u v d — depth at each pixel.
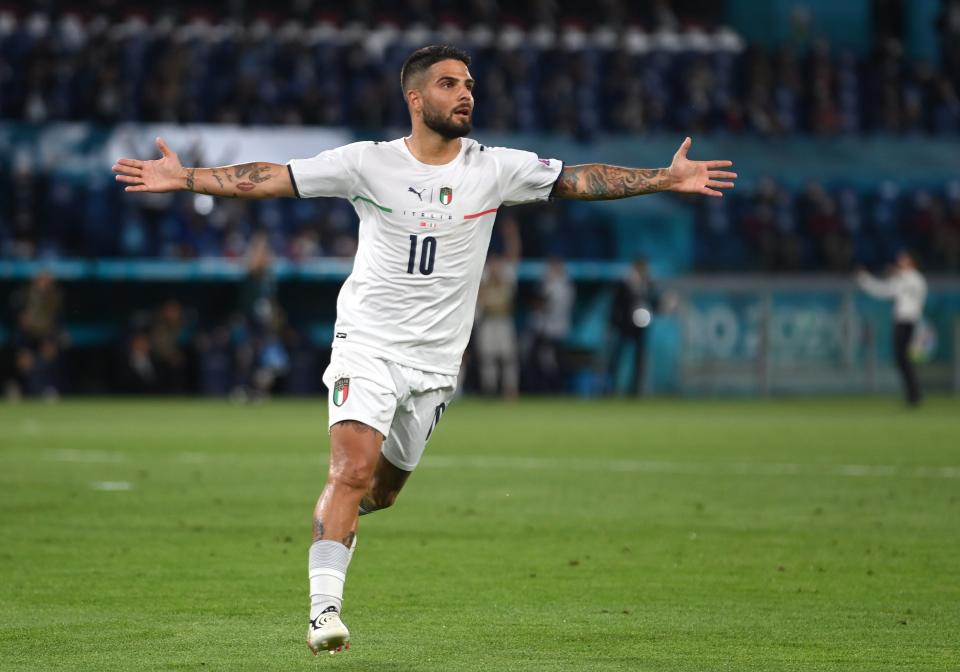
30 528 33.06
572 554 29.72
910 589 25.88
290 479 44.16
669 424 72.50
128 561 28.48
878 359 107.69
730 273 118.75
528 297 110.81
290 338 101.31
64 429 66.19
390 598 24.83
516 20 136.50
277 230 107.88
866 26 141.38
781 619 23.09
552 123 123.38
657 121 126.94
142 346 100.44
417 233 20.95
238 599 24.58
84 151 109.38
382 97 119.56
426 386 21.28
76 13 124.50
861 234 123.56
